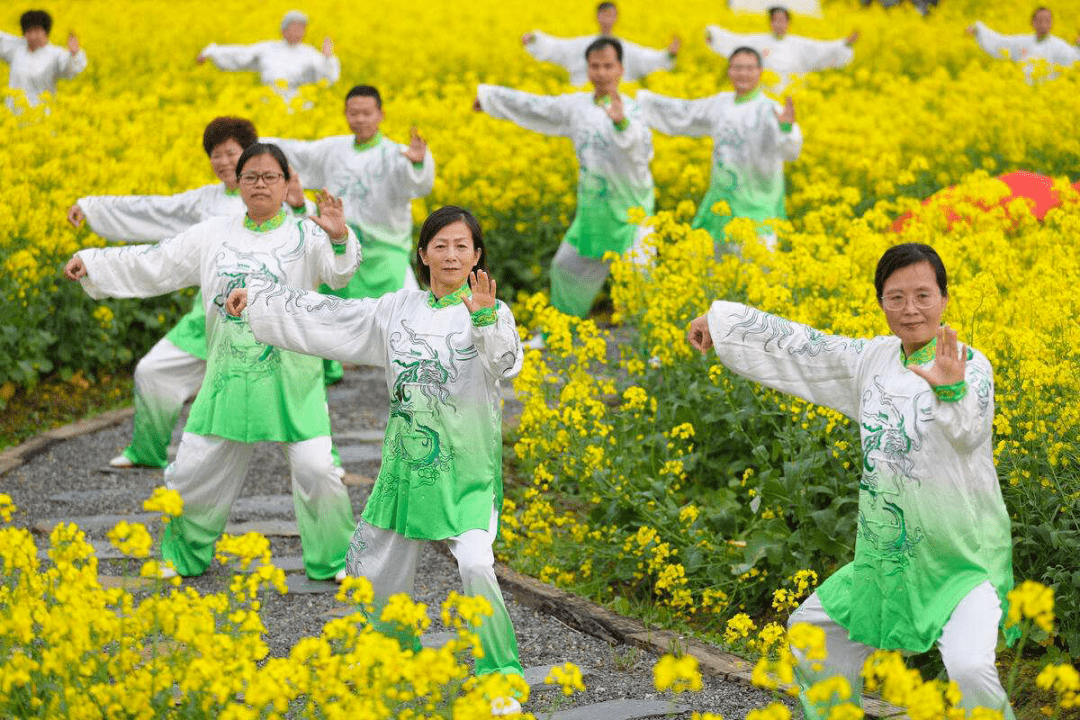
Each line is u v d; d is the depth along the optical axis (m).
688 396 21.16
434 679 10.76
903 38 66.69
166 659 11.74
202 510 18.78
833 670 13.34
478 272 13.55
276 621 17.78
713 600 18.11
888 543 12.69
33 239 26.95
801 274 21.95
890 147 37.53
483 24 65.94
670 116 31.84
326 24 63.97
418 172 26.56
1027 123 37.22
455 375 14.25
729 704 15.11
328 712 10.84
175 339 23.48
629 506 19.53
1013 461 16.50
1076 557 16.27
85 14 66.19
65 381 28.25
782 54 48.06
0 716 11.69
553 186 34.78
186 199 21.92
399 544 14.76
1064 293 19.52
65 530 12.89
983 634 11.97
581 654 16.80
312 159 27.67
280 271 18.09
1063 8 73.06
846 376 13.40
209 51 45.50
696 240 23.11
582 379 20.80
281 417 18.41
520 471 23.28
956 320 19.42
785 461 19.09
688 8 75.69
